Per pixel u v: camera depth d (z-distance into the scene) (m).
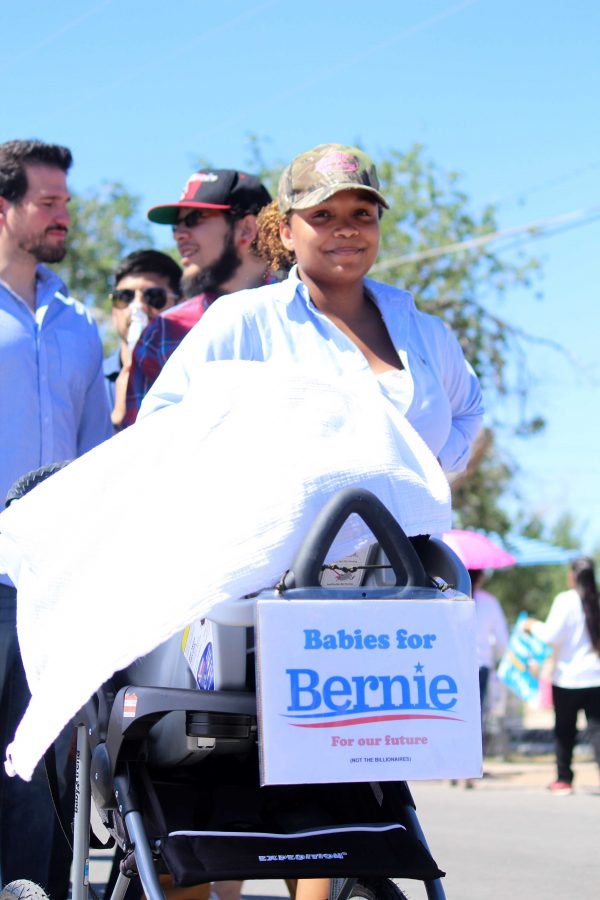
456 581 3.09
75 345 4.91
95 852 6.75
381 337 3.78
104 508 3.02
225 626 2.90
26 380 4.71
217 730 2.89
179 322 5.27
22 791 4.36
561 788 10.40
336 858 2.84
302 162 3.68
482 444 10.99
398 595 2.78
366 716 2.68
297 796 3.09
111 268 33.34
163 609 2.76
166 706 2.87
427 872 2.88
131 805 2.91
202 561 2.77
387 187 26.89
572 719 10.37
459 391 4.02
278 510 2.81
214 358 3.50
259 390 2.97
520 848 7.01
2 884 4.25
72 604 2.98
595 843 7.19
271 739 2.62
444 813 8.74
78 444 5.02
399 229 26.64
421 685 2.73
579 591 10.27
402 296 3.85
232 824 2.98
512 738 16.97
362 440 3.00
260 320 3.57
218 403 2.96
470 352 25.72
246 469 2.86
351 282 3.70
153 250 6.57
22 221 4.80
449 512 3.10
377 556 3.14
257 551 2.77
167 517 2.88
